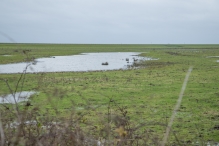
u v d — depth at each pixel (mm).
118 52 100125
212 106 16125
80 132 3445
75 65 47625
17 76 28000
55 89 3643
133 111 14086
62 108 13789
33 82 22969
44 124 3818
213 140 10383
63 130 3289
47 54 76812
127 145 3588
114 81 26109
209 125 12422
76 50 110812
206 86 22688
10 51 77812
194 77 28297
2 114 3602
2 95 4332
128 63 51688
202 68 37719
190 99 17797
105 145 3439
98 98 17734
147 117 13016
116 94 19422
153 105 16000
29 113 3594
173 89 21531
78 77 29219
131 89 21578
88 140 3430
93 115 11164
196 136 10742
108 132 3500
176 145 8656
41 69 37406
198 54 75062
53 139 3256
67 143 3383
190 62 48375
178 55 70312
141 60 56906
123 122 3711
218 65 42375
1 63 47438
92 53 92312
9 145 3100
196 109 15359
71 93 18641
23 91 17328
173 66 41500
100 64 50031
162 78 28016
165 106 15836
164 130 10664
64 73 33250
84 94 18922
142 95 19266
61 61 56156
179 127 11977
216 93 19625
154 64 46406
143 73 32969
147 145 4387
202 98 18047
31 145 3197
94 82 25391
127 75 30969
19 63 47688
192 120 13203
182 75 30266
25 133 3543
